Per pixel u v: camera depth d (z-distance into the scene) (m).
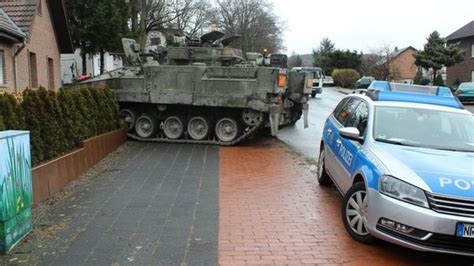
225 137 12.81
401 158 5.20
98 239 5.18
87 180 8.07
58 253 4.77
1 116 6.23
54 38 24.84
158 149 11.76
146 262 4.60
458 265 4.82
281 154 11.46
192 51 13.44
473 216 4.48
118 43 33.00
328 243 5.29
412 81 48.28
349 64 67.44
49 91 7.68
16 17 19.78
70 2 31.89
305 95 14.31
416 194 4.63
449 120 6.25
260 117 12.50
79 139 8.79
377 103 6.51
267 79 12.17
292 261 4.77
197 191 7.44
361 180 5.58
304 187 7.90
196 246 5.06
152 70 12.68
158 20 46.16
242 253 4.93
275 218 6.15
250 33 69.75
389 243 5.26
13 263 4.51
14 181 4.91
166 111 13.16
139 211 6.27
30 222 5.36
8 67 17.61
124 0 33.94
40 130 7.13
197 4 51.53
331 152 7.18
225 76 12.34
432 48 45.22
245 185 7.95
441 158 5.28
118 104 12.59
